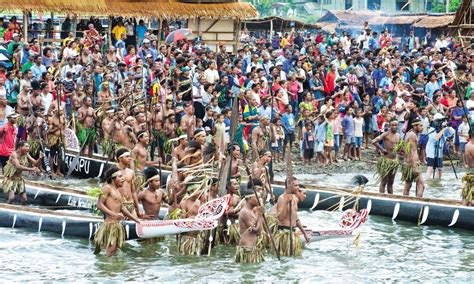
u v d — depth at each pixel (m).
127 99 40.12
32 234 28.58
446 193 38.50
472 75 51.72
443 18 78.94
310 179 40.69
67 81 41.41
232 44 57.44
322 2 114.50
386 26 86.19
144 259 26.25
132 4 53.38
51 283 23.70
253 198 26.08
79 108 39.34
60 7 50.62
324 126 43.59
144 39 49.12
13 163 31.48
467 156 31.75
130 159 29.36
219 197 26.91
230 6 56.12
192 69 43.22
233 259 26.39
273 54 51.06
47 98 39.19
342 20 91.25
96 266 25.39
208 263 25.91
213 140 33.28
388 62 50.19
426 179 42.19
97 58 43.31
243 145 38.84
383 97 47.66
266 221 26.22
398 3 107.06
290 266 25.81
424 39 74.69
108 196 26.44
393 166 34.62
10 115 35.97
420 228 31.36
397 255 27.56
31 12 50.41
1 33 51.91
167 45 48.12
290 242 26.86
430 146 42.00
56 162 38.06
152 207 28.23
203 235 26.83
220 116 38.00
